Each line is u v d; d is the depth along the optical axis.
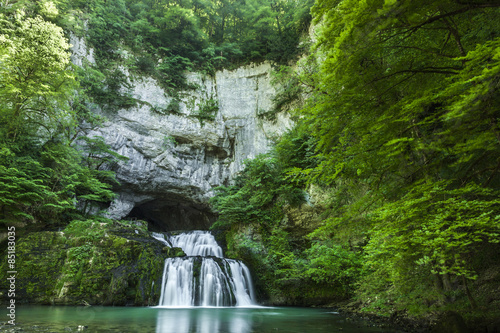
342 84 5.98
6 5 24.31
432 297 6.80
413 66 6.38
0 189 16.70
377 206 7.28
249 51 37.31
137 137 30.22
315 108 6.39
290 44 32.16
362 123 6.25
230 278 18.19
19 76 18.89
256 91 35.72
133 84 31.39
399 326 8.23
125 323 8.68
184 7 38.69
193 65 35.16
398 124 5.91
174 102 32.44
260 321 9.83
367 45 5.34
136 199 31.75
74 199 21.77
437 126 6.68
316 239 19.86
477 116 4.81
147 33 35.78
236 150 34.47
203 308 15.07
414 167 6.52
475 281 7.43
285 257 18.52
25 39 19.22
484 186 5.96
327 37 6.32
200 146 34.03
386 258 7.57
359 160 6.45
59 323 8.24
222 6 40.53
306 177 7.79
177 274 17.03
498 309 6.10
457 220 4.74
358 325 8.84
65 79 20.55
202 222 37.66
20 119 19.41
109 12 33.88
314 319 10.41
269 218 21.66
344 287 16.67
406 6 4.70
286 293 18.50
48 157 20.48
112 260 16.05
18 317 9.38
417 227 5.54
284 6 37.72
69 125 23.00
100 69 30.19
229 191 25.84
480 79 3.93
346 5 5.47
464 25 6.63
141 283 15.82
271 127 32.91
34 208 19.62
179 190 32.75
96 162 26.05
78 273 15.26
